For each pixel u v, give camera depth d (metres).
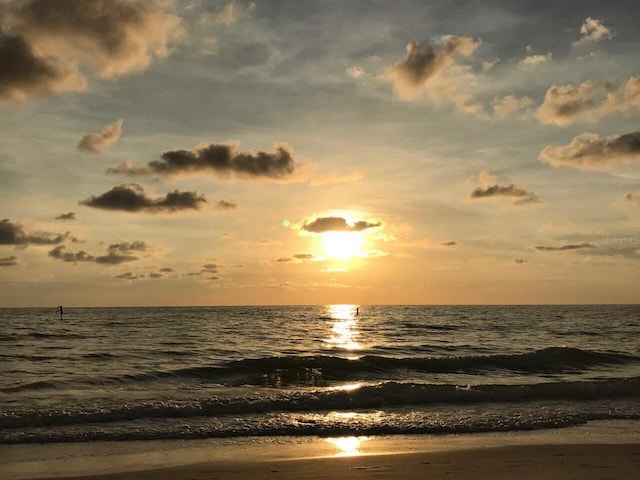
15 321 80.50
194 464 9.41
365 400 15.66
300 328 64.56
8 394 17.09
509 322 79.81
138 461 9.82
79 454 10.34
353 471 8.78
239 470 8.91
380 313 131.62
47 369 24.62
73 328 61.84
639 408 15.24
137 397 16.25
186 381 21.05
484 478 8.26
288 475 8.59
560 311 146.50
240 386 20.14
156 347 37.59
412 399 16.05
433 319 92.81
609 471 8.61
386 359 25.47
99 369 24.50
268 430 12.44
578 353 28.27
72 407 14.16
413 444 11.23
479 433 12.40
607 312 135.62
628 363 27.44
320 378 22.30
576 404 15.80
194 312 143.25
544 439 11.75
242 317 103.25
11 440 11.31
